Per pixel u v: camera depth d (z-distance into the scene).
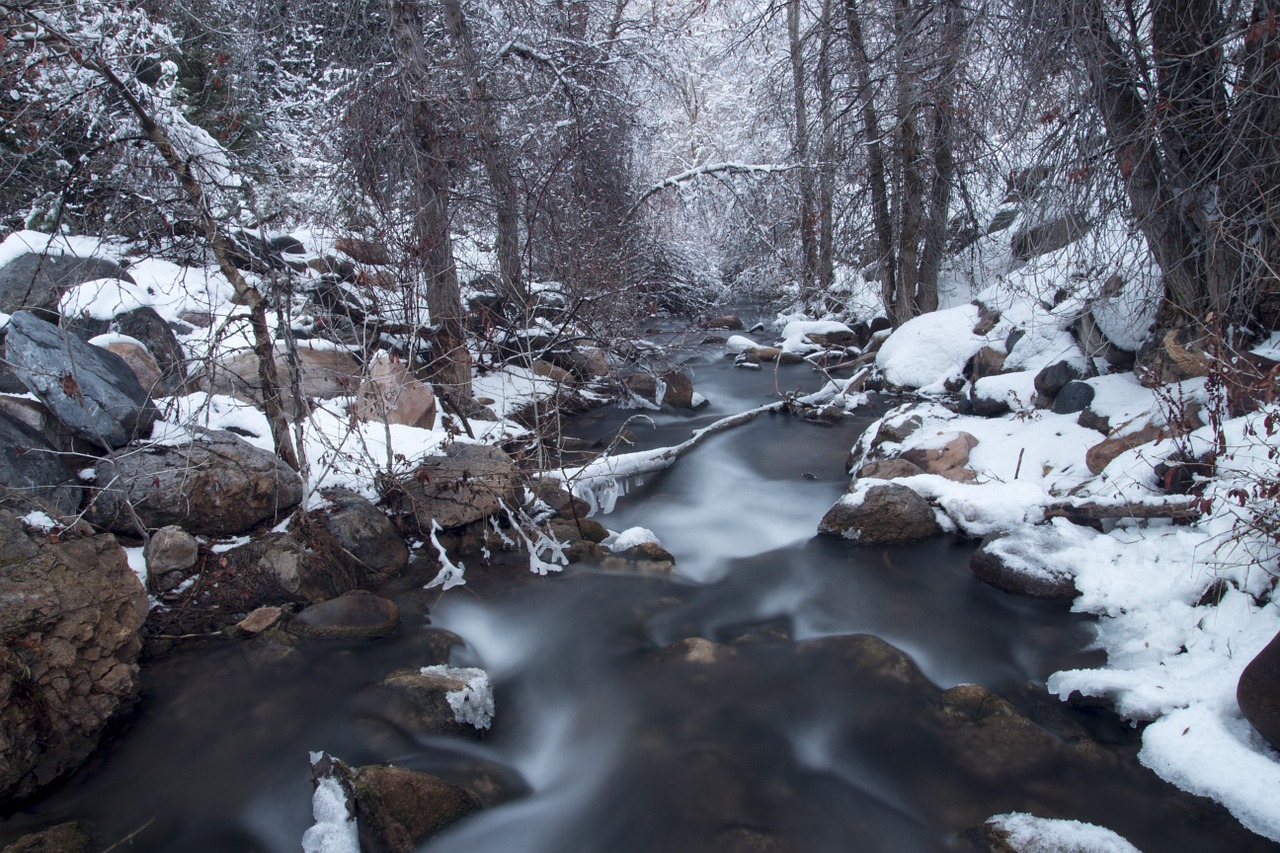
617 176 12.30
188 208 6.27
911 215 11.70
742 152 19.52
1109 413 6.55
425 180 7.68
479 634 4.88
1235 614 4.12
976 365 9.55
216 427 5.93
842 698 4.18
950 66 8.09
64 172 6.85
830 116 11.80
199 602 4.66
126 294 6.71
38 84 5.69
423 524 5.74
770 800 3.51
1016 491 5.76
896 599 5.18
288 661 4.34
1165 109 5.64
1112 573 4.81
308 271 8.68
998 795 3.46
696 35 15.16
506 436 7.55
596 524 6.21
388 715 3.91
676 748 3.87
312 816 3.36
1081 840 3.04
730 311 19.14
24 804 3.39
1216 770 3.35
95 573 3.83
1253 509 4.31
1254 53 5.39
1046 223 6.94
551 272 10.17
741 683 4.33
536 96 10.64
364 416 6.43
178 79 8.63
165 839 3.25
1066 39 6.05
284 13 9.03
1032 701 4.08
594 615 5.08
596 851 3.27
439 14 9.46
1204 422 5.58
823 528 6.16
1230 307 6.21
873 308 14.63
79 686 3.63
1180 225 6.37
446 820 3.30
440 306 7.98
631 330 11.04
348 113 8.11
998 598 5.04
